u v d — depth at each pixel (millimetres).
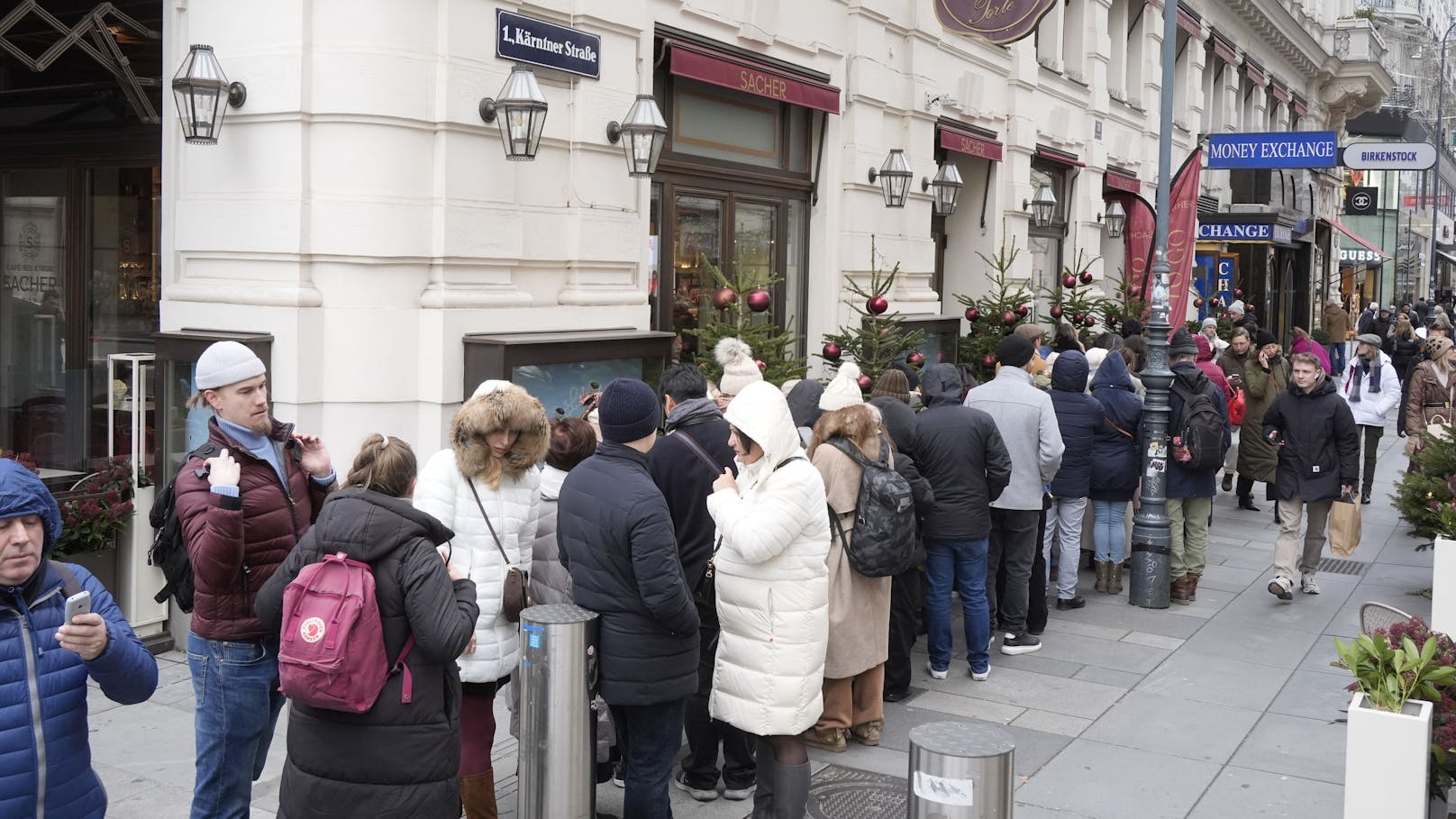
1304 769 6000
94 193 8969
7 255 9438
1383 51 39938
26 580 3293
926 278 13742
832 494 5977
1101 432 9188
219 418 4387
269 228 7164
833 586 5984
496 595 4715
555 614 4422
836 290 12156
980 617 7270
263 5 7129
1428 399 12750
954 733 3689
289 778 3801
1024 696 7090
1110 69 20656
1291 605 9359
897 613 6832
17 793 3197
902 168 12188
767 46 10758
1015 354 7770
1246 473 12938
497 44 7668
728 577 4883
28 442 8375
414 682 3781
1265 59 30172
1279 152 14562
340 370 7191
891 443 6648
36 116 9086
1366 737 4270
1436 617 6684
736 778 5574
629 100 8930
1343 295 43875
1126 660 7852
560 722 4367
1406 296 48438
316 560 3783
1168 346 9477
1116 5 20531
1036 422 7637
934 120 13617
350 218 7125
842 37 11930
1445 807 4711
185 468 4414
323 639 3592
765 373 8867
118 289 8883
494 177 7785
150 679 3506
